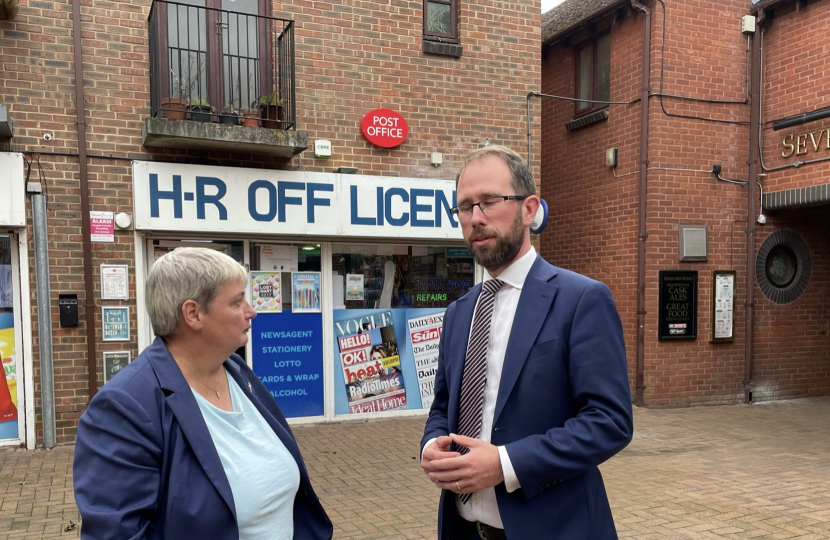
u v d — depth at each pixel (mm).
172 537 1393
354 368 7062
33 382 5699
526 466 1459
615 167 8414
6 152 5484
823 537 3805
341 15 6742
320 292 6906
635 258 8078
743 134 8305
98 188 5840
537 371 1570
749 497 4531
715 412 7770
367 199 6770
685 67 7977
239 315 1595
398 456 5645
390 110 6922
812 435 6586
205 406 1557
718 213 8203
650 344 7922
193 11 6266
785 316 8594
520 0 7500
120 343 5922
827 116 7348
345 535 3832
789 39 7949
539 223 3146
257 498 1545
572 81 9273
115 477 1338
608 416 1484
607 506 1697
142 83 5984
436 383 2002
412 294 7309
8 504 4305
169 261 1561
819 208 8703
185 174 6027
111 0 5863
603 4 8945
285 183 6430
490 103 7387
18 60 5578
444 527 1780
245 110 6375
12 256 5734
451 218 7145
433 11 7301
